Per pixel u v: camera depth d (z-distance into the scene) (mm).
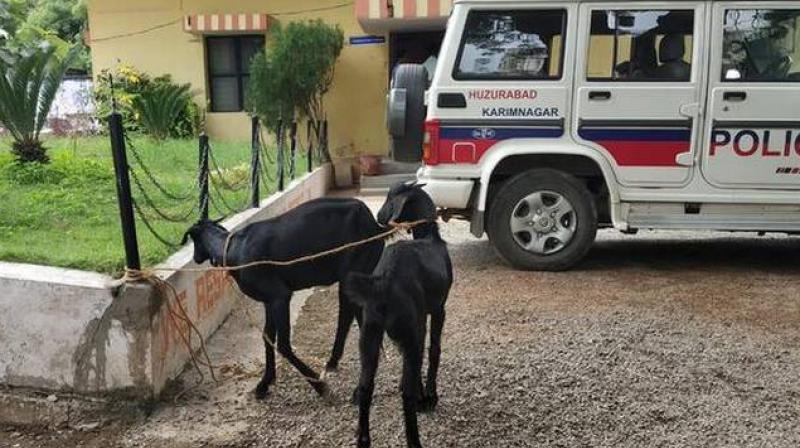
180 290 4363
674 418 3775
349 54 13883
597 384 4141
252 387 4254
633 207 6336
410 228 3920
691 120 6121
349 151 14102
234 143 12828
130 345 3912
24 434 3896
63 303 3936
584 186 6340
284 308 3979
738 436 3600
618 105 6160
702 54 6062
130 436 3771
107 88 12734
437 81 6305
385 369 4441
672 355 4508
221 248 4121
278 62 12469
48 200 6586
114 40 14156
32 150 7887
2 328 4020
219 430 3781
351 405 4027
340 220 4121
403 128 6434
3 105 7660
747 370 4305
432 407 3865
